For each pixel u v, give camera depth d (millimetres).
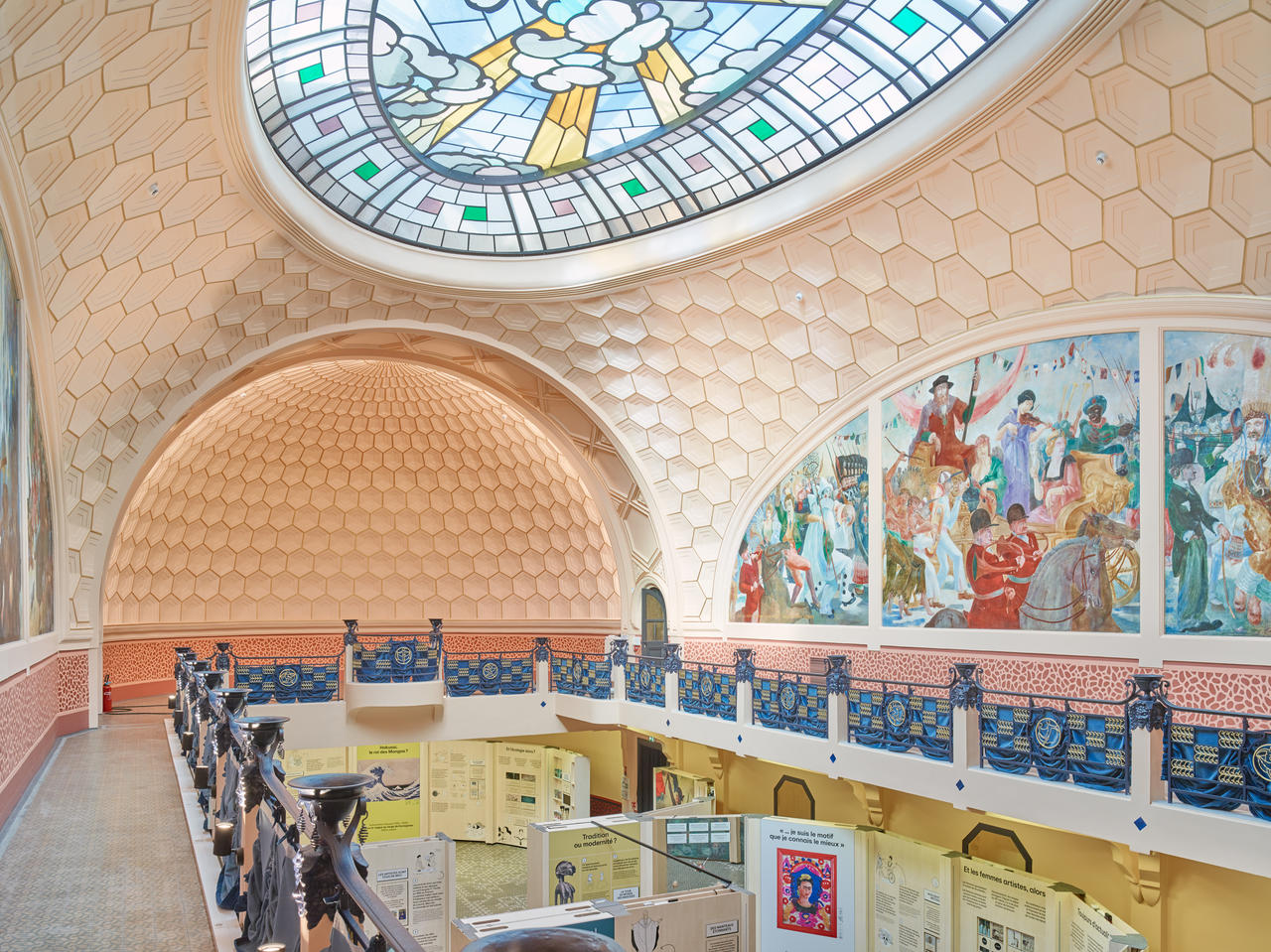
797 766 14070
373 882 13844
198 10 8906
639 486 20469
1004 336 13953
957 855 12078
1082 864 11297
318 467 22891
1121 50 10391
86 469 14820
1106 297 12609
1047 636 13031
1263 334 11031
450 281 17391
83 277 11578
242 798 5305
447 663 19672
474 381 20484
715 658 19750
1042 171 12188
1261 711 10672
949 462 14781
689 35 11945
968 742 11289
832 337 16422
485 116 13930
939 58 12125
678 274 17094
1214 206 10969
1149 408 12031
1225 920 9477
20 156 8508
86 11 7773
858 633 16312
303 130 13414
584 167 15555
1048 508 13203
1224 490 11219
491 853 22203
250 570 22844
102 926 5098
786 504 18172
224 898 5352
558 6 11242
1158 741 9398
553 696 20391
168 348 15148
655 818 13859
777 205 15297
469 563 24703
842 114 13625
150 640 21234
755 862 13781
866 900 13164
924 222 13930
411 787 22891
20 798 8695
